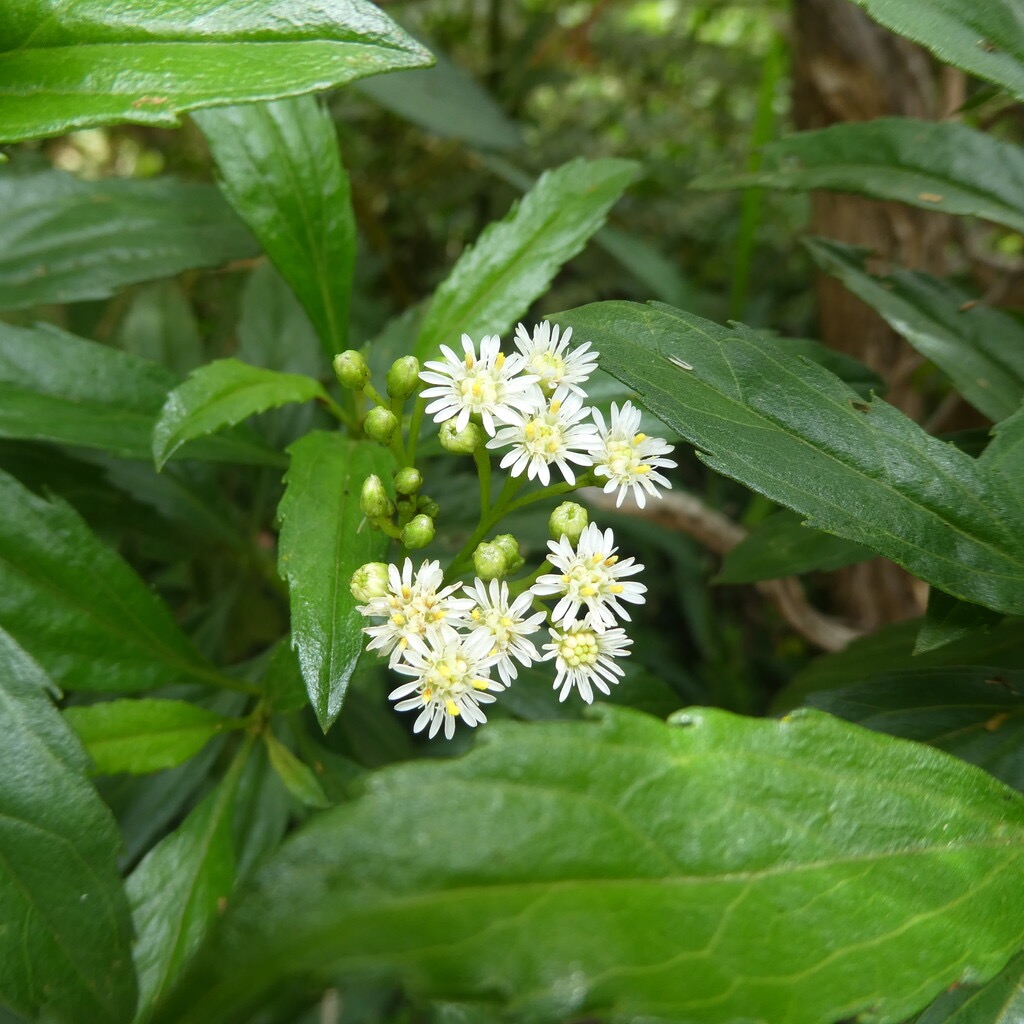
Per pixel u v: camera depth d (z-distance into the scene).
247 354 0.15
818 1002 0.06
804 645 0.22
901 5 0.09
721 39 0.31
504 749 0.06
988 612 0.08
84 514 0.14
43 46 0.08
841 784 0.06
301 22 0.08
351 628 0.08
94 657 0.10
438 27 0.26
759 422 0.08
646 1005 0.05
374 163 0.24
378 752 0.14
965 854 0.06
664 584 0.21
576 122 0.27
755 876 0.06
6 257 0.14
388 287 0.25
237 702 0.12
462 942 0.05
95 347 0.11
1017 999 0.07
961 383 0.11
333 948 0.05
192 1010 0.05
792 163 0.12
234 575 0.16
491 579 0.08
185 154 0.25
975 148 0.11
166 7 0.08
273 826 0.11
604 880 0.06
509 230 0.12
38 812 0.08
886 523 0.08
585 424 0.09
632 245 0.20
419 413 0.10
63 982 0.08
